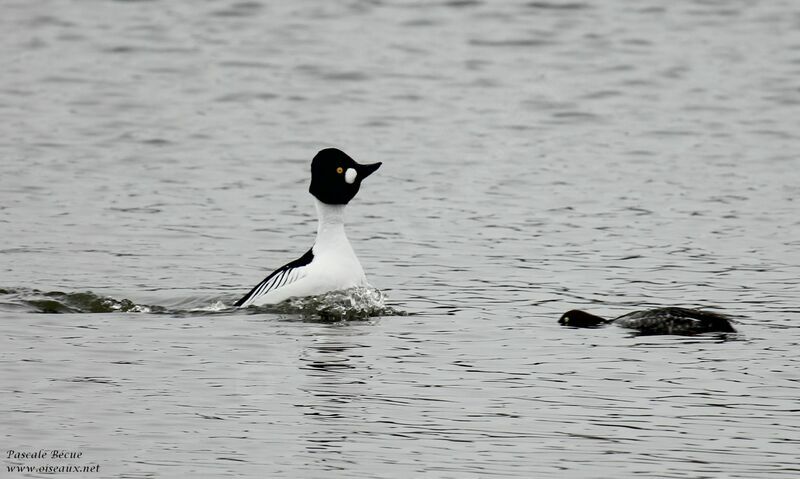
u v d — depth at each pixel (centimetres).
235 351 1200
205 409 1016
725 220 1891
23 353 1176
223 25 3409
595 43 3222
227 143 2438
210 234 1816
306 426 977
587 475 877
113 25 3406
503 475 876
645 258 1664
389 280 1548
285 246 1756
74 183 2122
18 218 1880
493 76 2966
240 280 1561
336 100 2770
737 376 1116
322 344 1230
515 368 1144
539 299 1448
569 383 1095
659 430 970
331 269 1390
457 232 1827
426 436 955
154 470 883
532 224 1872
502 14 3484
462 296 1462
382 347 1221
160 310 1382
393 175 2208
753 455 915
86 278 1550
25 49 3186
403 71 3002
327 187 1398
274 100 2770
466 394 1062
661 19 3453
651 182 2150
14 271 1573
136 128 2541
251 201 2031
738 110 2681
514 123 2594
